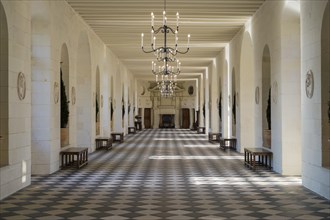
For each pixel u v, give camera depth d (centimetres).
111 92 2934
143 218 833
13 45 1059
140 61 3412
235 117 2331
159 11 1769
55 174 1408
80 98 2111
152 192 1100
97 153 2128
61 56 1653
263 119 1703
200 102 4453
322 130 1050
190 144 2766
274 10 1483
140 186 1189
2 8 1003
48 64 1405
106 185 1202
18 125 1104
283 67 1408
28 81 1172
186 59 3281
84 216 848
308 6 1124
